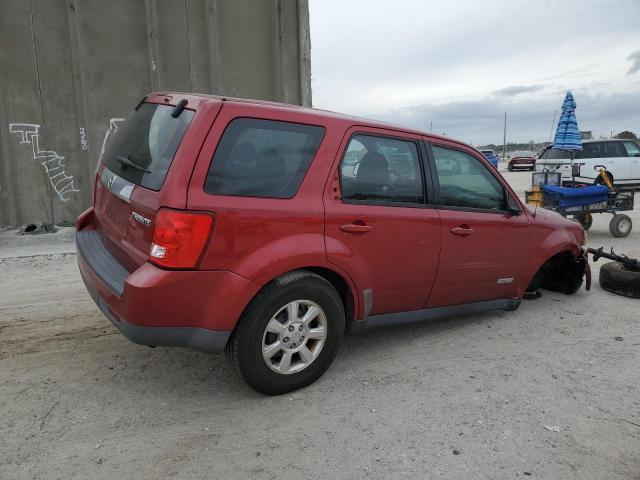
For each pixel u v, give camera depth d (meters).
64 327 4.39
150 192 2.94
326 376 3.61
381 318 3.80
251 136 3.07
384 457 2.72
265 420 3.03
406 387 3.49
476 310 4.48
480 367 3.84
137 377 3.52
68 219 8.61
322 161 3.33
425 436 2.92
